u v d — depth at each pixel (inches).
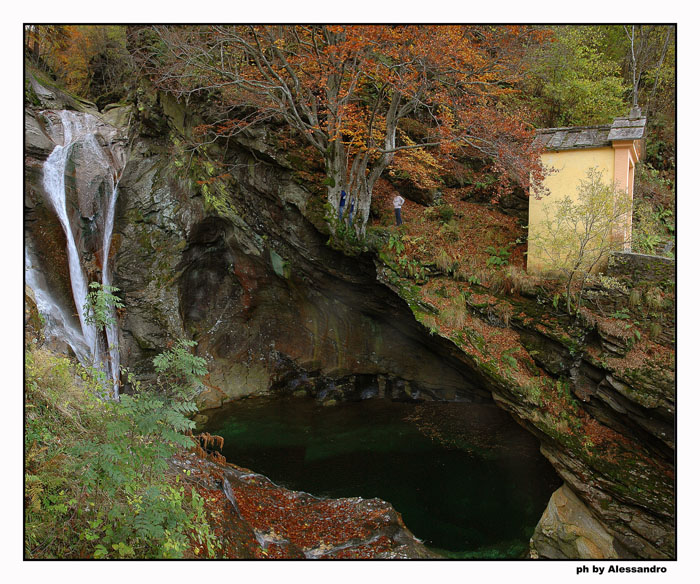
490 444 518.3
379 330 606.9
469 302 505.0
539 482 455.5
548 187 499.2
